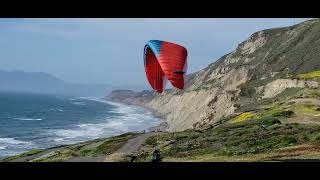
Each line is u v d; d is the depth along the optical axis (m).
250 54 177.00
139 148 49.91
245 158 27.45
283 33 171.50
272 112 61.47
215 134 50.59
